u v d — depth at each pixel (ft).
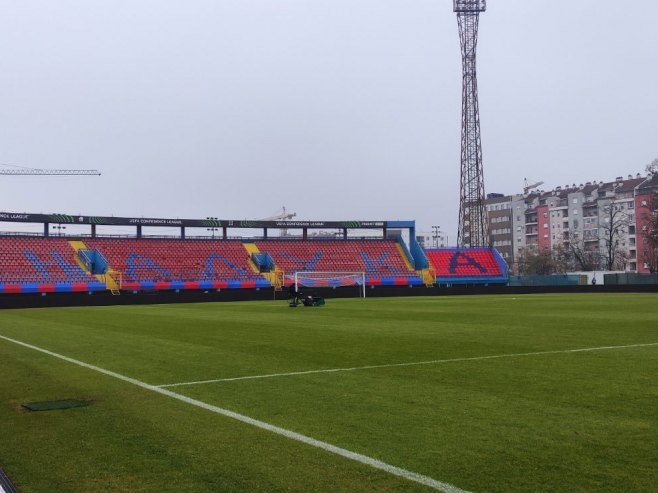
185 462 23.31
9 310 159.43
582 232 455.63
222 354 55.67
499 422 28.48
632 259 420.36
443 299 198.49
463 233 318.24
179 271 252.83
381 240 307.17
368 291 246.47
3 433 28.17
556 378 40.34
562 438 25.64
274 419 29.84
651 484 20.25
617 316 103.71
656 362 47.67
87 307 173.99
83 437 27.22
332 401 33.91
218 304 183.01
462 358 50.72
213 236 299.99
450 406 32.09
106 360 52.54
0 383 41.81
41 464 23.47
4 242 235.81
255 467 22.57
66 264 236.02
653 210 363.15
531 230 500.74
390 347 59.41
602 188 458.91
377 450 24.34
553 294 247.09
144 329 85.97
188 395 36.32
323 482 20.89
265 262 275.80
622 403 32.35
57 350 60.90
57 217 237.86
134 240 260.42
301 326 88.02
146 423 29.53
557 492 19.71
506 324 87.56
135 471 22.41
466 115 311.88
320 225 288.30
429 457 23.35
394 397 34.73
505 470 21.77
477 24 304.09
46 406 33.83
